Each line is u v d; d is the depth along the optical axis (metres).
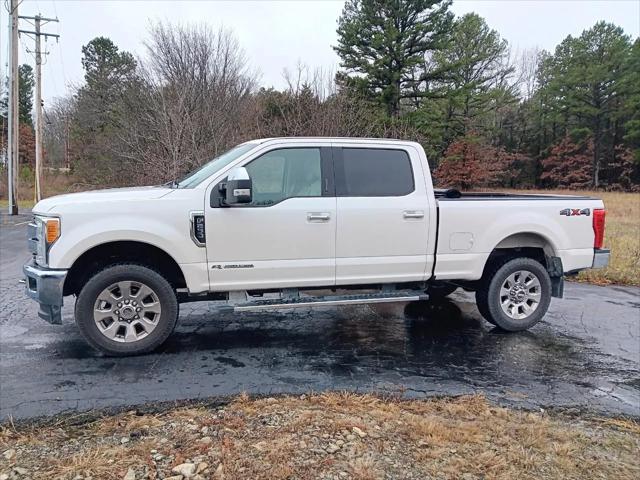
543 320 5.73
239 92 19.95
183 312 5.89
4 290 6.75
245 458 2.66
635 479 2.62
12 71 19.69
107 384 3.71
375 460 2.68
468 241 4.96
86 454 2.70
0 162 42.00
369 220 4.64
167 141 16.77
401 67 28.34
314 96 19.97
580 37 42.97
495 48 39.59
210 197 4.30
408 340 4.93
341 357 4.41
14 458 2.67
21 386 3.66
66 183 35.72
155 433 2.95
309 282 4.59
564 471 2.66
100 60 38.94
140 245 4.30
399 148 4.84
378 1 27.61
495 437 2.99
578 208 5.34
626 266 8.91
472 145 36.66
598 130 42.56
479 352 4.59
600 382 3.94
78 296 4.21
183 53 19.39
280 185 4.54
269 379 3.86
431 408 3.39
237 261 4.37
